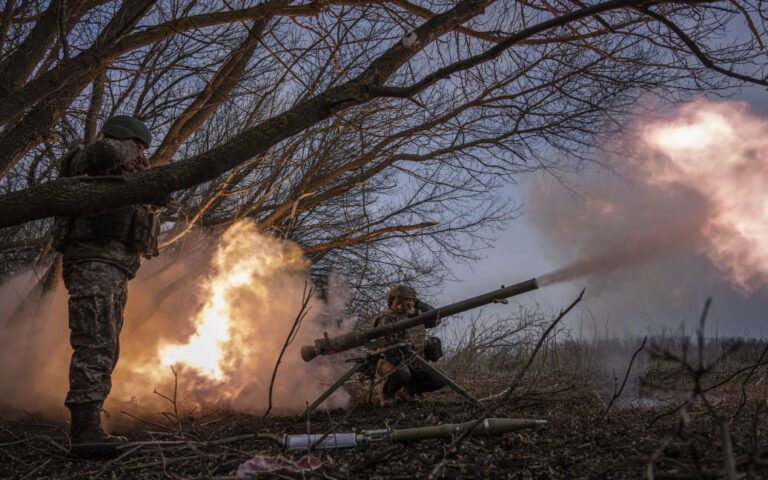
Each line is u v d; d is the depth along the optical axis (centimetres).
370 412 604
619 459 332
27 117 602
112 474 356
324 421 565
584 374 805
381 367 631
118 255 446
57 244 442
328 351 566
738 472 257
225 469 361
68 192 389
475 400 555
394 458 361
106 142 438
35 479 363
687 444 328
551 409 543
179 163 407
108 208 401
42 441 462
